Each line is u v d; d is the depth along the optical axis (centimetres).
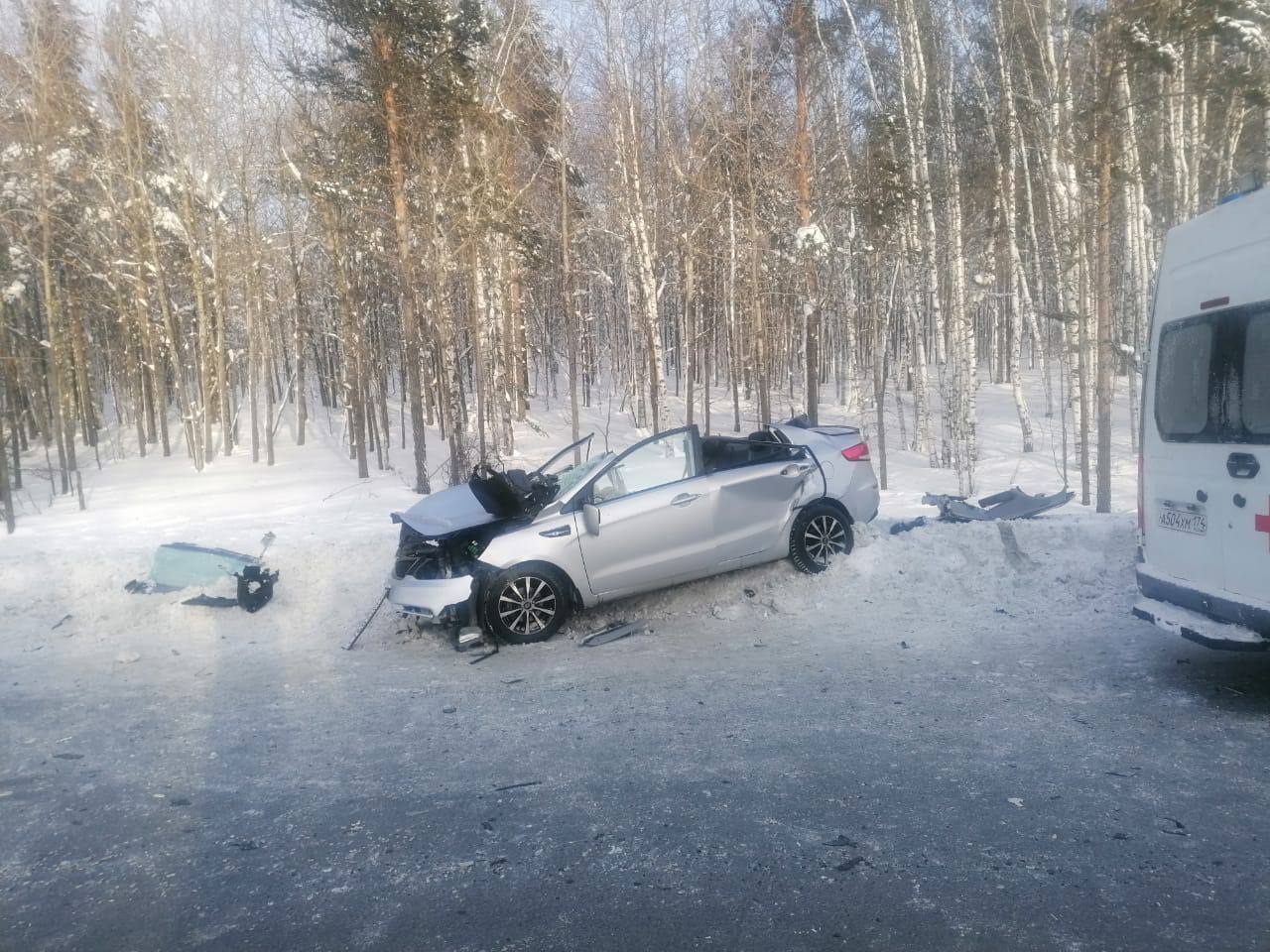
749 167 2167
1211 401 541
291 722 548
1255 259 511
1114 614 712
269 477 2294
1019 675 579
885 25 1914
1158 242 2180
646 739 495
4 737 530
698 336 2802
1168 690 540
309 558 927
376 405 2988
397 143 1702
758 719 518
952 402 2152
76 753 499
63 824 404
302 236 2667
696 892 329
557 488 810
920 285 2558
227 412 2845
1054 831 369
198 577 852
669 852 361
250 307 2669
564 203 2123
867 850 357
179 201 2603
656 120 2292
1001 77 1830
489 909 323
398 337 2906
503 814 403
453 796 425
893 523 918
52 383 2664
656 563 765
